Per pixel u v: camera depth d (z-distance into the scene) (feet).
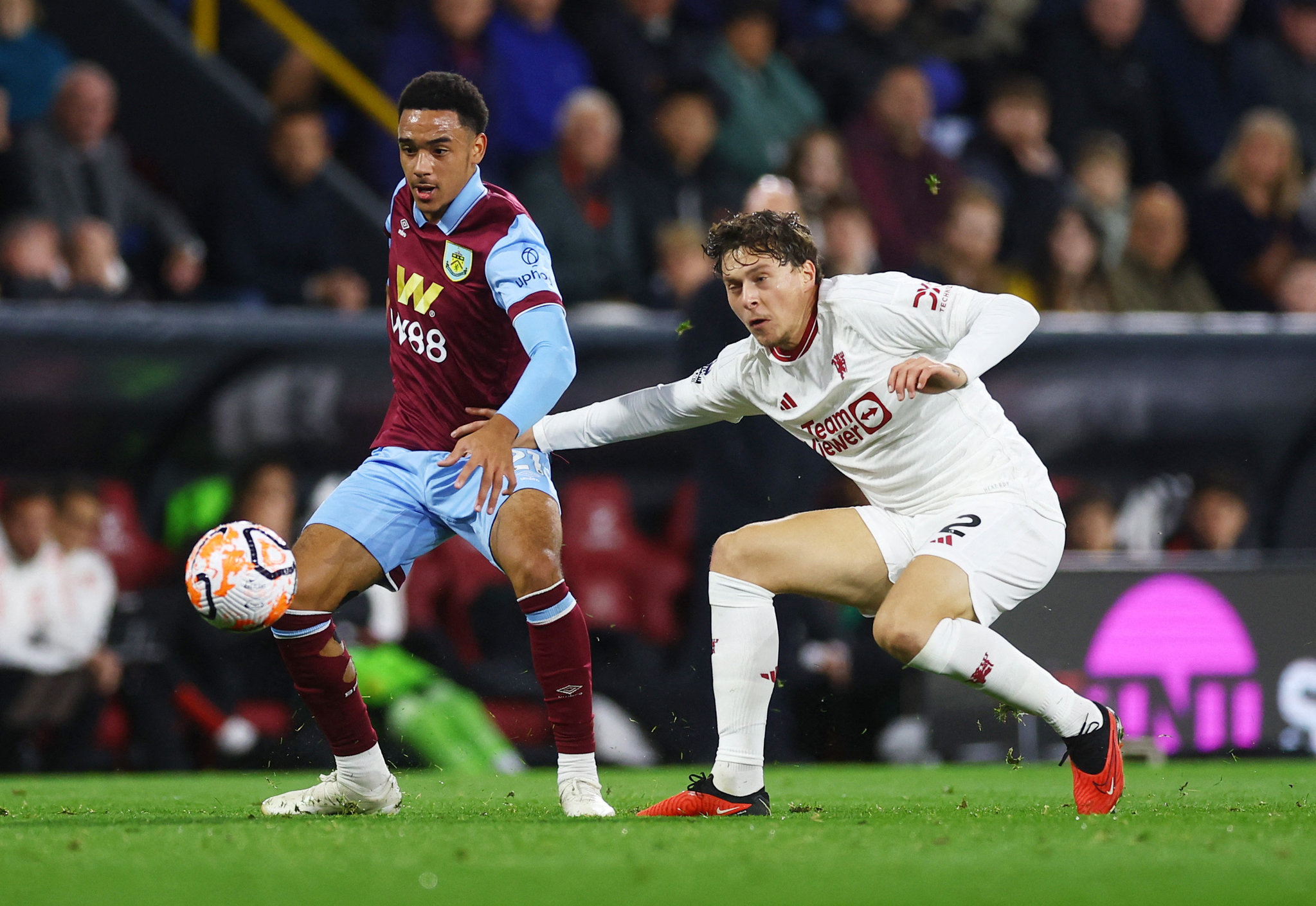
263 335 84.28
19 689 81.46
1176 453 95.76
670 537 93.04
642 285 113.50
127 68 112.37
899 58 132.36
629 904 27.27
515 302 47.21
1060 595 82.99
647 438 91.91
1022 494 47.85
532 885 29.37
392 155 118.73
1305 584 85.51
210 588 43.50
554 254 108.68
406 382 50.01
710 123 117.91
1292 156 126.21
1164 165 140.26
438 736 80.53
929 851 34.55
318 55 119.24
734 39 123.24
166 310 83.35
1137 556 94.63
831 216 104.99
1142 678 83.51
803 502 82.58
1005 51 138.00
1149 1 139.74
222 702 84.43
